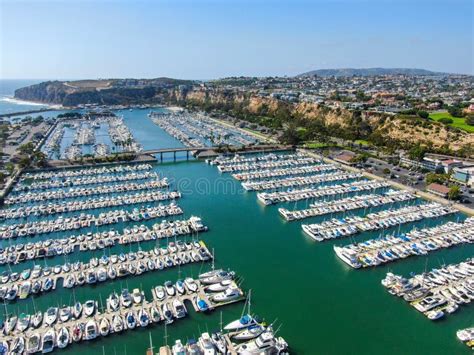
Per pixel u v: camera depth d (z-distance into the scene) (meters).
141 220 116.44
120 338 65.50
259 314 73.62
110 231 104.12
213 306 74.12
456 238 103.00
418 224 115.50
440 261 93.44
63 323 67.56
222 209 129.25
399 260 94.06
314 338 67.75
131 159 191.50
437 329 70.00
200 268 88.75
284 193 141.25
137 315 69.75
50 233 106.50
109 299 73.06
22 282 80.12
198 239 105.50
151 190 147.38
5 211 120.50
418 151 173.50
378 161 187.88
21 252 92.62
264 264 92.81
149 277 84.00
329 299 79.06
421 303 75.31
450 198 132.00
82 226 109.94
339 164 183.38
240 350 61.72
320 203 130.12
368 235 108.50
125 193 143.62
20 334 64.75
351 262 91.38
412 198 135.75
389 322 72.06
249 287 82.75
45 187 146.88
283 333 68.88
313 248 101.44
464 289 78.75
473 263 88.75
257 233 110.44
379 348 65.56
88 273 82.75
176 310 71.00
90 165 179.12
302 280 86.00
